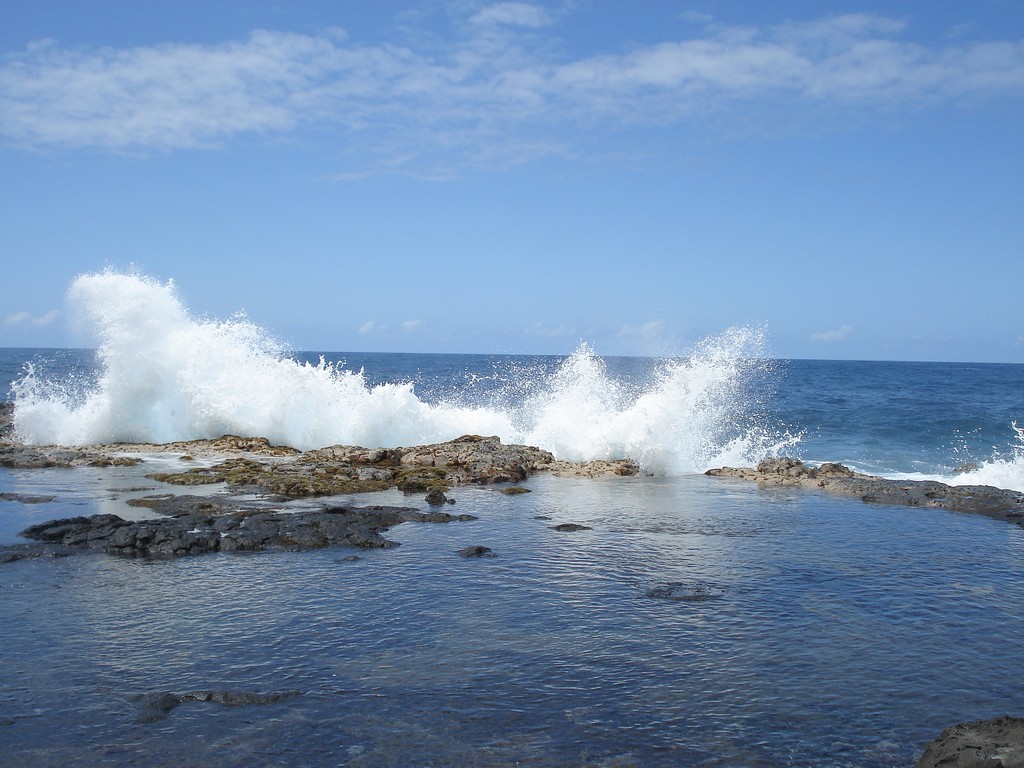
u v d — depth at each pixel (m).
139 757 6.27
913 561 12.05
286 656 8.21
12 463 19.75
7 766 6.10
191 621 9.16
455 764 6.21
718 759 6.32
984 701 7.34
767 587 10.67
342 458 21.44
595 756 6.35
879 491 17.69
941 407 41.28
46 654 8.19
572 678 7.76
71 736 6.57
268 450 22.81
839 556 12.30
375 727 6.77
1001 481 20.45
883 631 9.09
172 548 12.06
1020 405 43.06
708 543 13.05
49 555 11.78
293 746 6.45
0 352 168.00
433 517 14.67
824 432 31.75
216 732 6.67
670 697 7.38
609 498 17.27
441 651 8.38
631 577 11.05
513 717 6.97
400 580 10.80
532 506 16.20
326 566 11.45
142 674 7.75
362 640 8.66
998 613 9.72
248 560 11.75
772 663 8.16
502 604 9.86
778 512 15.76
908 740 6.64
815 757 6.37
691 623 9.27
